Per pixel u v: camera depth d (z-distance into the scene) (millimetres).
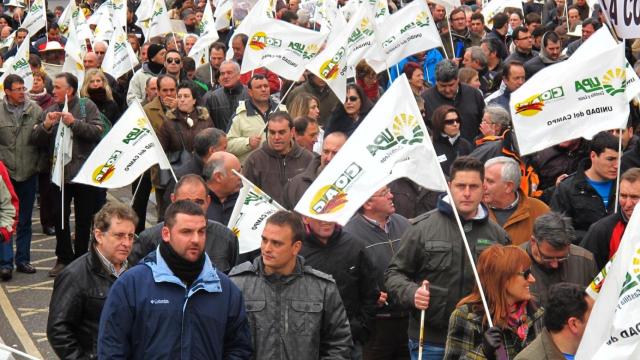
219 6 44188
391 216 19094
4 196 23969
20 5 60531
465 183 16094
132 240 15820
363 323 17500
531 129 19359
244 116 27812
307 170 21672
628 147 22875
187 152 27797
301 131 24688
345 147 15555
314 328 14609
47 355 22562
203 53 41000
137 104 20781
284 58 28938
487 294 14227
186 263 13438
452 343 14469
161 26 41500
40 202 32875
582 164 20234
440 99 28250
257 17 29141
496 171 18688
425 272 16344
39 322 24812
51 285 27750
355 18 26031
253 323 14570
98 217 15688
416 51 29234
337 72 25812
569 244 15961
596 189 19953
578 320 12719
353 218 18719
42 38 46594
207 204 17484
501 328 14156
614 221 18031
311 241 17219
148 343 13320
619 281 11453
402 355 18797
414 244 16406
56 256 30219
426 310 16312
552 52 32656
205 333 13484
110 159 20672
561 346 12898
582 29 35469
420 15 29250
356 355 17469
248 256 19453
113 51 38688
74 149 27812
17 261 28938
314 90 29859
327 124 27594
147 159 20797
